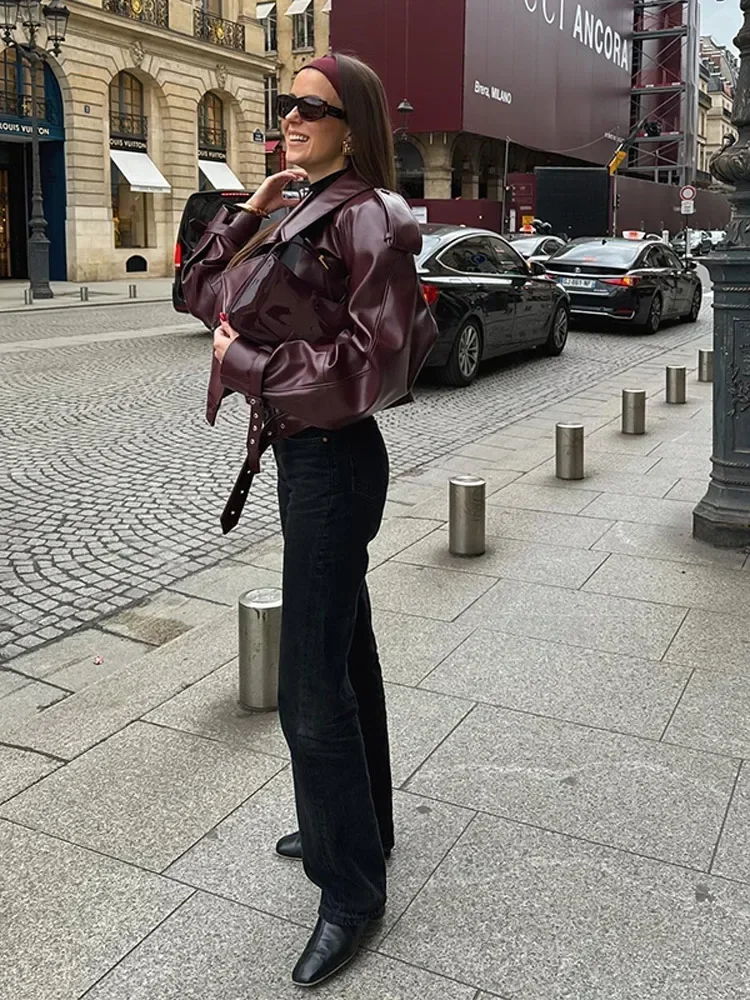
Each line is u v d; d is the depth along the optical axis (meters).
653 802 2.99
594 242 17.28
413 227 2.08
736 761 3.22
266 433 2.21
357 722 2.37
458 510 5.25
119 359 13.40
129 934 2.46
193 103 34.56
